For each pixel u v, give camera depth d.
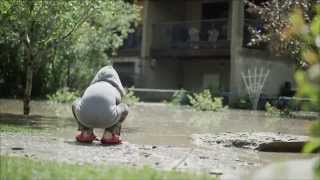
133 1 26.78
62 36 16.55
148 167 7.74
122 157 8.89
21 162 7.73
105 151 9.40
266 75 25.25
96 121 10.13
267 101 24.03
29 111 17.52
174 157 9.20
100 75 10.77
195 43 29.39
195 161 8.97
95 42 24.80
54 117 16.30
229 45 28.25
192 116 18.69
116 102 10.44
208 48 28.94
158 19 31.59
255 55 27.70
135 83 31.42
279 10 19.28
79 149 9.45
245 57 27.25
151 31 31.34
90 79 26.44
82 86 26.78
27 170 7.20
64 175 6.98
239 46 27.02
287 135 12.17
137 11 25.45
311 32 5.73
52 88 26.58
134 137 12.10
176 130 13.84
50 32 16.33
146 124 15.28
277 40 19.31
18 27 15.95
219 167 8.54
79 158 8.57
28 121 14.62
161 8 31.75
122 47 32.47
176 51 30.06
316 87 4.93
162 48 30.80
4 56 25.58
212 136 11.93
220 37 28.77
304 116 19.86
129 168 7.66
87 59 25.95
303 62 17.64
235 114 20.31
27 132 11.70
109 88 10.47
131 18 24.62
